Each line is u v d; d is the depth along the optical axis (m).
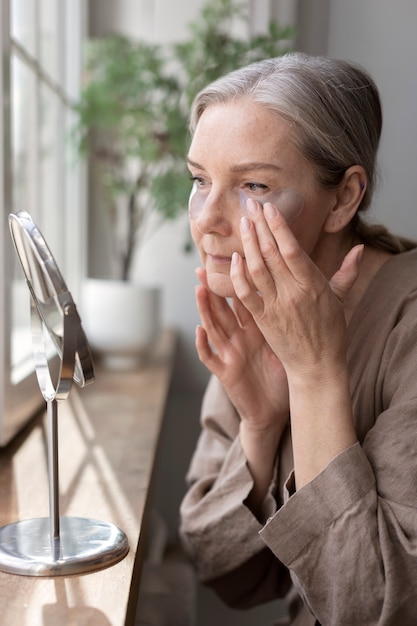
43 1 1.61
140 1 2.24
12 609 0.70
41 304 0.77
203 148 0.94
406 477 0.90
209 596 1.98
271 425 1.10
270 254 0.88
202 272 1.08
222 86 0.94
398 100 2.21
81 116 1.93
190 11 2.20
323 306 0.90
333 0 2.20
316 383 0.92
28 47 1.46
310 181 0.95
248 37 2.15
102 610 0.70
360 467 0.90
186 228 2.27
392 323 1.02
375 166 1.06
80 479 1.09
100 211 2.29
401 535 0.88
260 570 1.18
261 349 1.09
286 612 1.99
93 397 1.64
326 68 0.97
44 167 1.63
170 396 2.30
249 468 1.11
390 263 1.06
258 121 0.92
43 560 0.77
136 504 0.99
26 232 0.72
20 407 1.31
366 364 1.03
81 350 0.74
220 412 1.24
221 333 1.09
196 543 1.12
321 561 0.90
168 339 2.20
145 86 1.94
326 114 0.94
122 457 1.21
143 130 2.00
